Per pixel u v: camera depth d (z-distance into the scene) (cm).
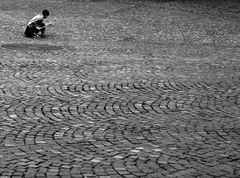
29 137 834
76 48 1728
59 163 726
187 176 696
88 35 2045
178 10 3019
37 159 738
